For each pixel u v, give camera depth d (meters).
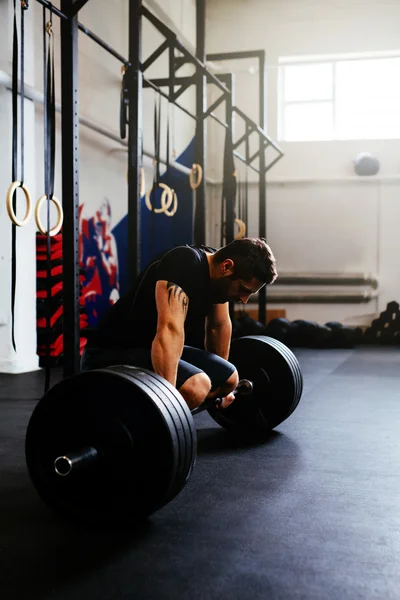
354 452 2.29
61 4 2.72
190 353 1.98
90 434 1.51
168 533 1.49
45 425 1.55
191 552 1.38
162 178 7.21
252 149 8.36
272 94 8.25
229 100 5.16
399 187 8.00
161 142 7.00
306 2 8.06
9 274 4.37
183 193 7.70
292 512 1.64
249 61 8.27
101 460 1.50
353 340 6.84
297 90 8.30
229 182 5.25
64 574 1.27
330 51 8.01
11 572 1.28
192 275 1.69
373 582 1.24
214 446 2.36
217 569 1.29
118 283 6.20
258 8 8.19
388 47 7.88
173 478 1.46
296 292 8.22
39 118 4.71
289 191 8.31
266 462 2.14
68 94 2.73
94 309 5.76
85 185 5.55
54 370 4.60
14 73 2.26
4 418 2.91
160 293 1.66
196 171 4.14
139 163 3.34
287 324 6.86
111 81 5.83
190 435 1.52
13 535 1.48
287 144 8.30
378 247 8.09
